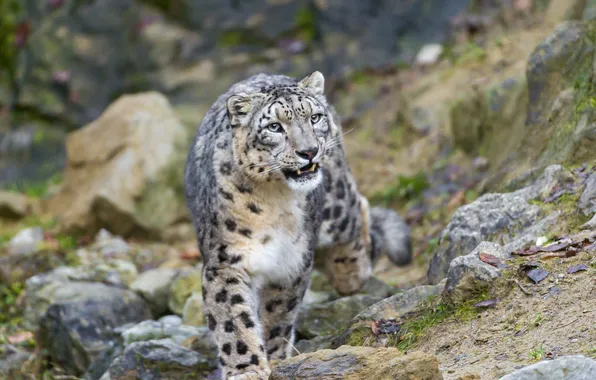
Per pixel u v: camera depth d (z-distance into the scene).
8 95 41.72
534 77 21.30
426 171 27.27
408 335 15.48
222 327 16.53
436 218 24.55
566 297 14.53
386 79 36.03
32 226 30.95
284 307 17.59
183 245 28.75
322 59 40.47
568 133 19.19
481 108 25.28
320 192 18.20
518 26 30.64
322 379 13.00
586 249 15.49
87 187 30.14
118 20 42.09
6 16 42.50
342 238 20.41
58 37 41.81
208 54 41.53
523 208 17.94
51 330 21.75
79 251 27.34
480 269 15.45
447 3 40.25
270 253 16.75
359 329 16.39
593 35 20.52
